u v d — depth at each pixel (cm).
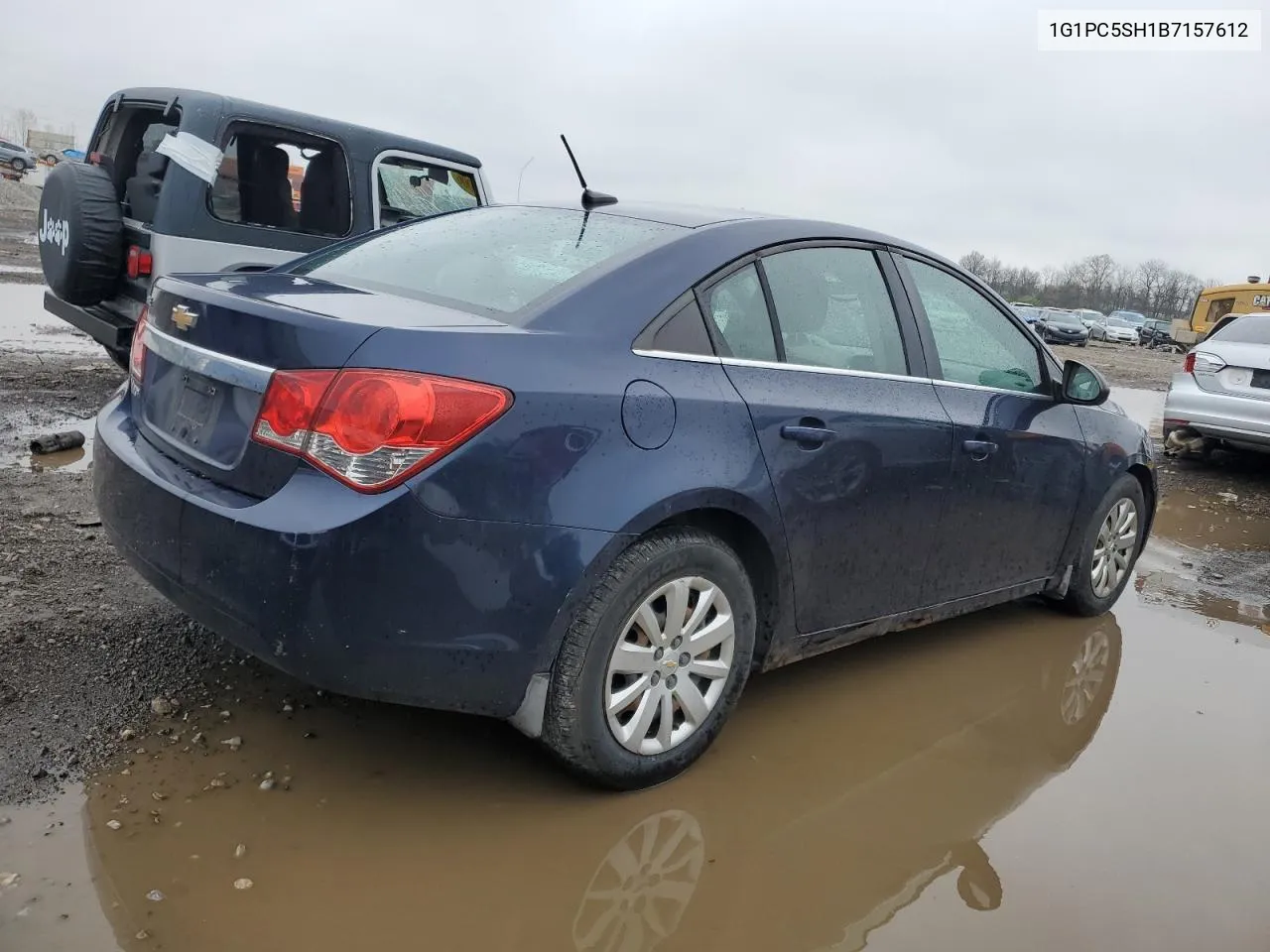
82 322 609
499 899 218
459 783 261
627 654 252
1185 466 911
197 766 255
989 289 390
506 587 227
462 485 220
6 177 3797
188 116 558
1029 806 281
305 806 243
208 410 247
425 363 221
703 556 262
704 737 277
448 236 323
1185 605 483
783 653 303
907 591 339
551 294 261
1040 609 460
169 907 203
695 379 264
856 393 308
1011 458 366
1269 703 367
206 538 228
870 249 338
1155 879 250
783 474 279
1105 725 339
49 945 189
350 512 213
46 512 429
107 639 316
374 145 652
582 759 251
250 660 312
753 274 294
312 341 224
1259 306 2306
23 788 236
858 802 274
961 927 225
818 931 219
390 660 221
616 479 240
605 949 206
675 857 240
